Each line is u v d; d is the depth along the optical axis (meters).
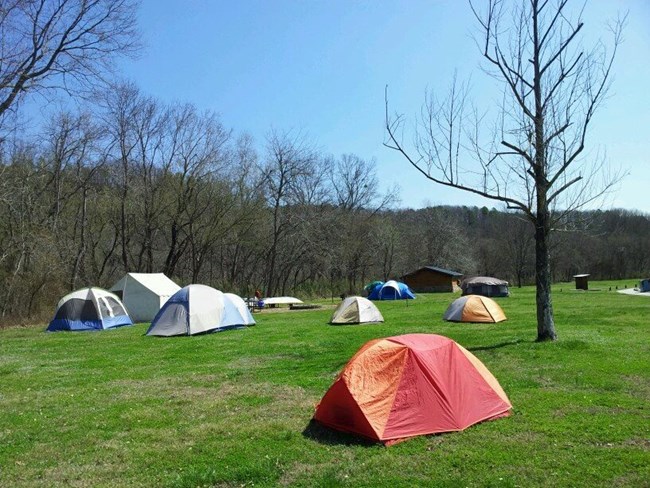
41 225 30.27
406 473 5.62
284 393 9.41
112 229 43.53
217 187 42.19
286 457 6.21
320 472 5.73
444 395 6.99
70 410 8.73
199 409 8.51
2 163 26.95
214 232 43.97
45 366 13.39
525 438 6.54
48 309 27.67
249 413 8.16
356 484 5.39
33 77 18.56
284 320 25.38
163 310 20.17
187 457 6.35
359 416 6.74
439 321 22.75
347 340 16.75
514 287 67.06
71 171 36.59
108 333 20.88
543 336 13.71
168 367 12.72
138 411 8.50
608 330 16.64
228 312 21.33
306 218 50.31
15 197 27.53
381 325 21.66
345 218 57.62
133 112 38.47
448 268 76.94
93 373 12.22
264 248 51.25
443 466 5.75
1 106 18.12
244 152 51.09
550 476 5.40
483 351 12.79
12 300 26.88
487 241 84.56
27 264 27.97
